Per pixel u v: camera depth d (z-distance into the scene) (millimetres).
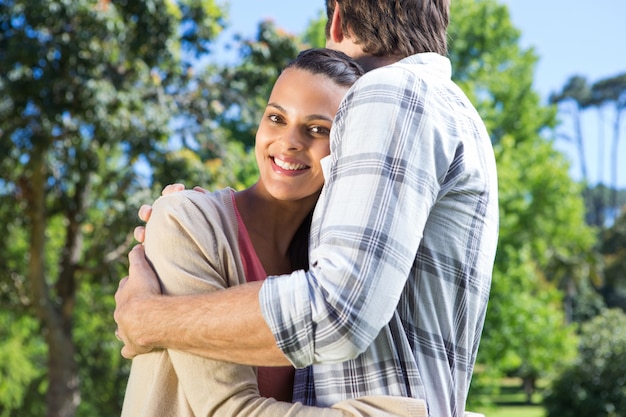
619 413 24500
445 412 1474
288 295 1351
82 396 16766
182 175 12727
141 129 12273
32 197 13820
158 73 13445
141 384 1543
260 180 1693
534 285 25547
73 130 12766
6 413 16891
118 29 11625
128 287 1547
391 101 1423
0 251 14570
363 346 1341
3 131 12719
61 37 11773
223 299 1406
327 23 1761
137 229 1666
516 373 38562
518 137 27016
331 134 1486
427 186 1403
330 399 1483
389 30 1646
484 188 1529
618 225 50531
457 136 1482
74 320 16719
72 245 14547
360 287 1324
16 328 16938
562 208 27359
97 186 14891
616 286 48875
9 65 11523
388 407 1417
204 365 1467
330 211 1396
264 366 1504
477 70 26406
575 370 24969
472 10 26703
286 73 1625
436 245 1472
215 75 13930
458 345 1522
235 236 1609
